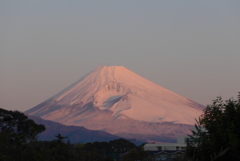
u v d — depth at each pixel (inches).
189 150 1395.2
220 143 1378.0
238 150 1334.9
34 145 743.7
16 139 738.2
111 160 3270.2
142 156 3417.8
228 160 1369.3
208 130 1476.4
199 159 1393.9
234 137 1348.4
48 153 728.3
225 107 1509.6
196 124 1027.3
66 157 836.0
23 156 713.0
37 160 690.8
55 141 745.0
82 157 1047.6
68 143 1034.7
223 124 1439.5
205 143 1376.7
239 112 1448.1
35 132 772.6
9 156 707.4
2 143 719.1
